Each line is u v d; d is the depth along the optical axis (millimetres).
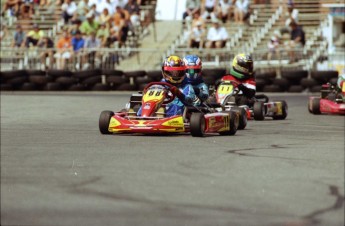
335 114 49594
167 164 23141
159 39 83625
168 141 29922
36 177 20531
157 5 84562
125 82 77875
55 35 87125
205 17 81125
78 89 78000
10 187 19031
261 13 82438
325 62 76375
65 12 85875
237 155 25688
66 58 80688
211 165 23109
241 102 44438
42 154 25578
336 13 76125
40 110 50719
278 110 45188
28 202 17281
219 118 32969
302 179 20781
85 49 80500
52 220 15867
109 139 30672
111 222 15836
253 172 21875
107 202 17375
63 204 17141
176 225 15641
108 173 21266
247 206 17188
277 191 18938
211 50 78312
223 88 42688
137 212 16562
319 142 30828
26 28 87938
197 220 16000
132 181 20000
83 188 18938
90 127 37562
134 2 84188
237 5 81000
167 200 17672
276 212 16672
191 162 23703
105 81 78250
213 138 31734
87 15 81500
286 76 74688
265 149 27719
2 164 23109
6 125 39000
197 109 33469
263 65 77688
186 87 33562
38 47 82562
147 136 31938
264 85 74750
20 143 29422
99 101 60500
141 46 83500
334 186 19734
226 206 17172
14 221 15758
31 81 77875
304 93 74188
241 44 80250
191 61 34688
